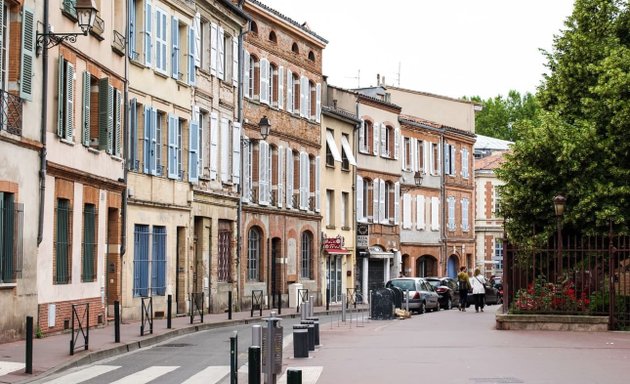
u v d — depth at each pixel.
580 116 32.94
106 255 29.48
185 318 33.84
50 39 24.11
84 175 26.77
